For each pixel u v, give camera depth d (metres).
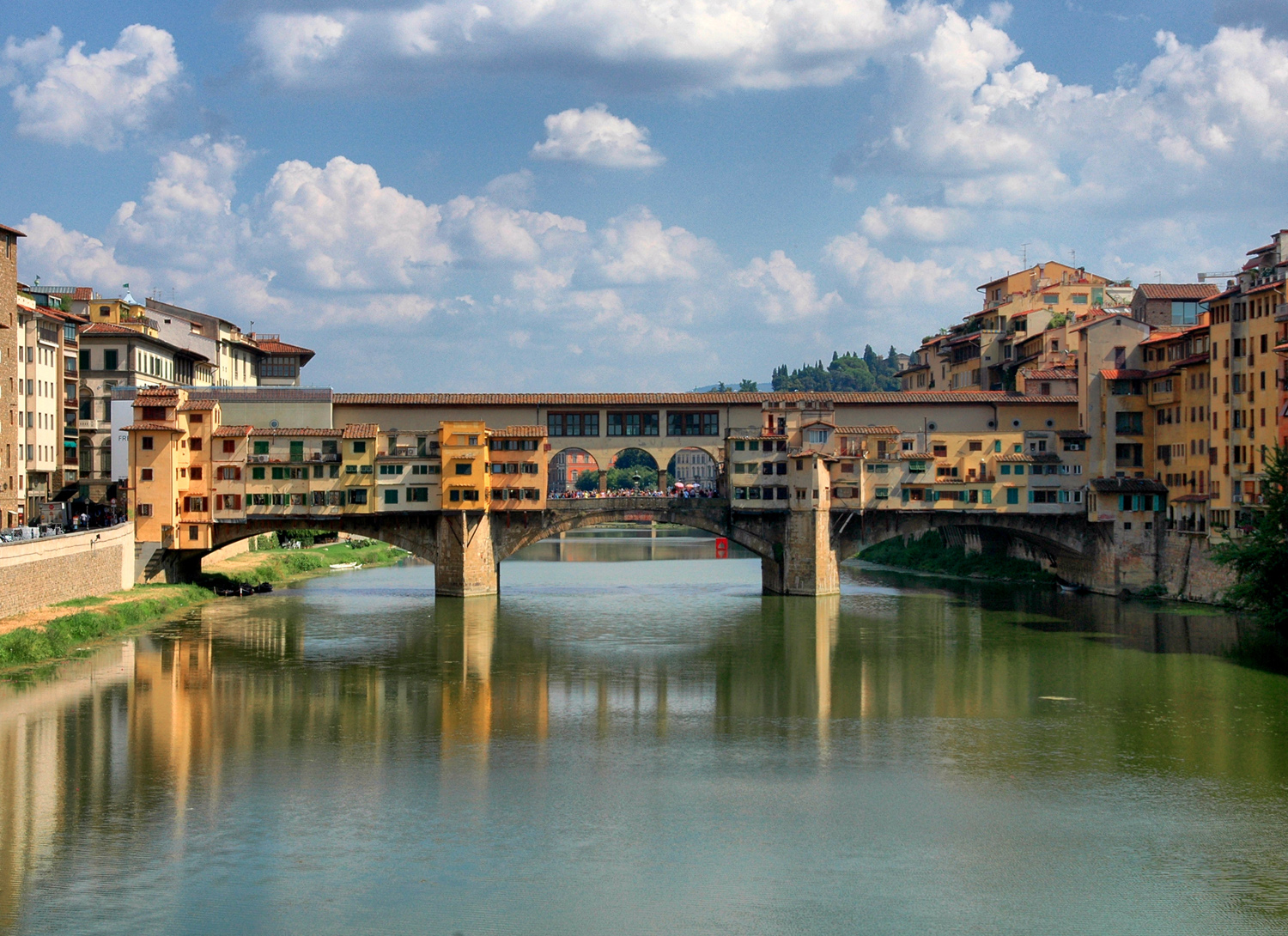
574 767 71.06
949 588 147.88
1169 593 134.50
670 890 54.50
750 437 140.75
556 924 51.47
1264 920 51.97
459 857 57.84
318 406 141.00
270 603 132.00
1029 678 93.00
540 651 104.38
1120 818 62.91
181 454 131.88
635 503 141.62
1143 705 84.56
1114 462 141.38
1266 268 119.81
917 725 80.19
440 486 135.25
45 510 129.25
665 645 107.38
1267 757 72.62
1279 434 113.44
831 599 138.12
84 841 59.25
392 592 143.62
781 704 85.62
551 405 144.50
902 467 140.75
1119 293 184.75
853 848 59.25
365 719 80.81
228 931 50.69
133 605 115.94
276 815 62.78
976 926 51.44
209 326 176.00
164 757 71.75
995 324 186.38
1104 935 50.69
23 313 128.00
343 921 51.59
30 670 93.31
